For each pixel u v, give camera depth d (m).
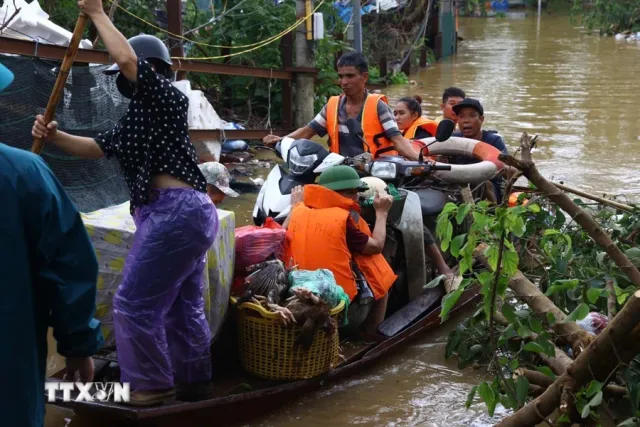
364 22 21.14
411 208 5.29
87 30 9.95
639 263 4.50
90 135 6.30
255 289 4.28
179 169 3.73
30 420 2.50
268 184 5.52
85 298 2.54
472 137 6.45
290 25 11.57
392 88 17.28
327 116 6.20
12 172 2.44
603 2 28.59
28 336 2.47
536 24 35.62
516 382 3.79
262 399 4.21
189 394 4.07
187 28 11.41
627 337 3.34
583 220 3.80
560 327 3.94
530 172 3.66
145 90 3.63
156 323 3.80
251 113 11.81
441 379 4.81
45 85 5.93
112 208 4.69
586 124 12.55
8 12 7.24
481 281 3.75
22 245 2.45
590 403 3.31
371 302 5.07
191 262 3.81
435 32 23.30
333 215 4.70
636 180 9.16
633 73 18.58
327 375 4.51
